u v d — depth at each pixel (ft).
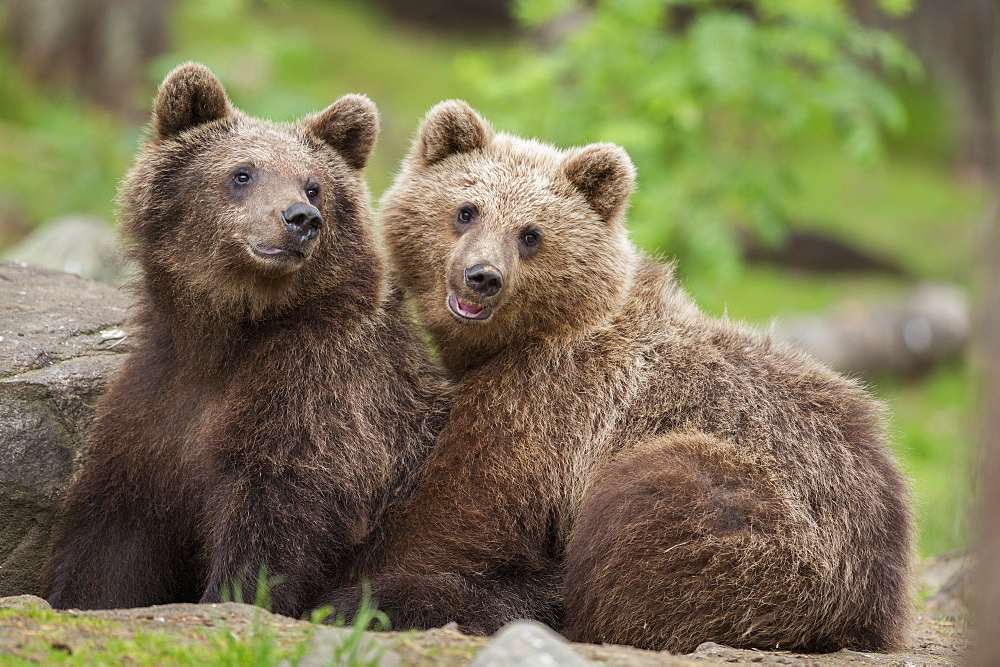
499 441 36.45
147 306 36.86
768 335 39.34
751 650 32.19
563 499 36.40
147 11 106.32
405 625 34.01
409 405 37.32
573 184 40.83
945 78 147.84
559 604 35.47
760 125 73.00
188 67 36.81
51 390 38.27
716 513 33.42
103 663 24.70
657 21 74.59
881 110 71.26
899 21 140.46
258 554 33.73
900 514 35.73
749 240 118.11
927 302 106.63
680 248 75.97
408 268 40.96
